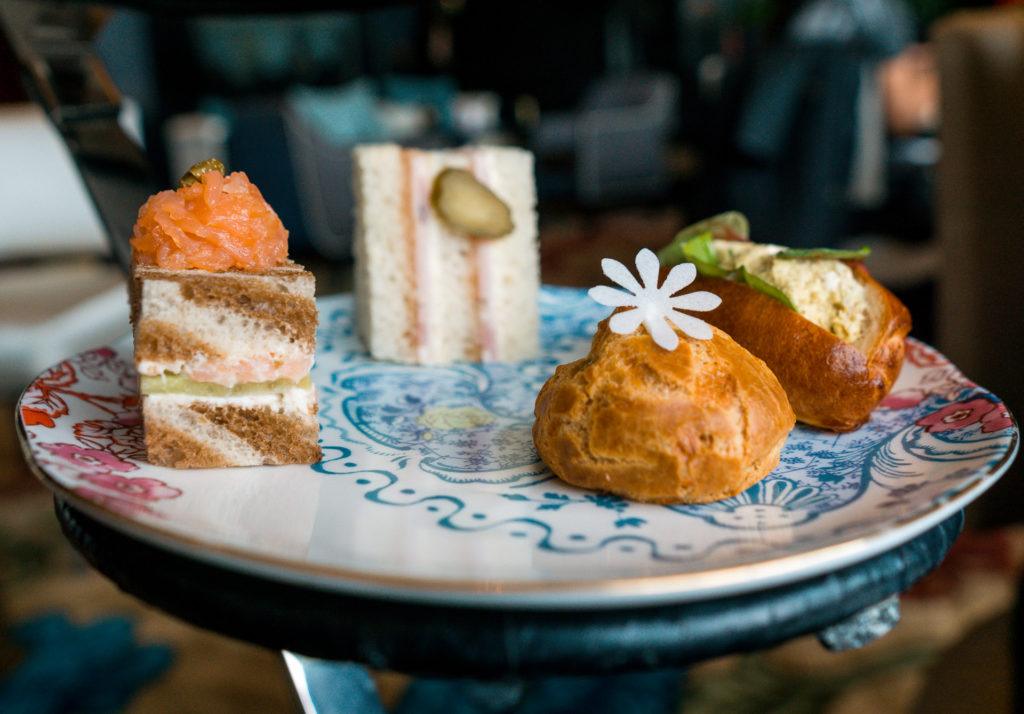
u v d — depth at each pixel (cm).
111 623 56
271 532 25
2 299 56
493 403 33
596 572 23
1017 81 43
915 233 111
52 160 62
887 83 123
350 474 28
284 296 28
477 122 159
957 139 45
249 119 102
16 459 77
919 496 25
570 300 42
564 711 48
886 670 52
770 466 28
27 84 33
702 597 22
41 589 59
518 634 22
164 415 28
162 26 153
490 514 26
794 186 100
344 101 141
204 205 29
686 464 26
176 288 28
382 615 22
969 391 30
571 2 193
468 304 37
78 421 29
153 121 132
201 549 23
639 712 48
